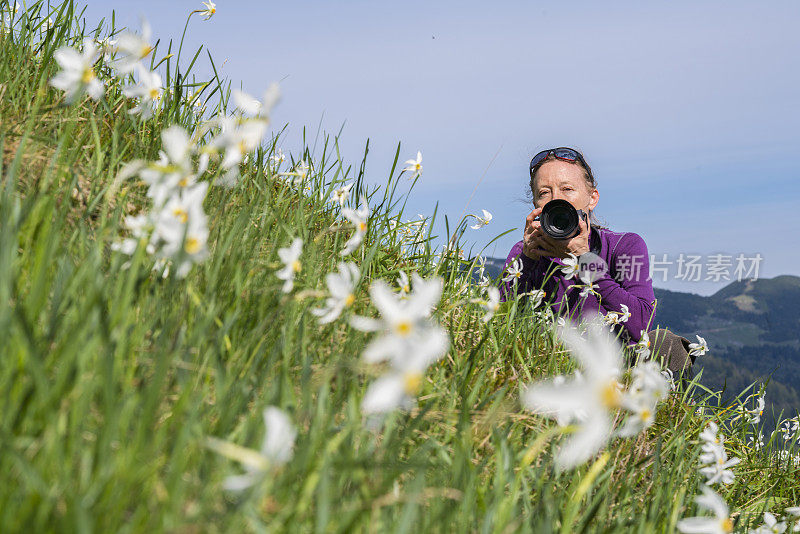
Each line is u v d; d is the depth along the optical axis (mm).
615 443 2107
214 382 1294
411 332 931
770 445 3014
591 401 959
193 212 1136
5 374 965
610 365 978
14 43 2445
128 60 1584
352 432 1203
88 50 1501
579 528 1461
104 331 947
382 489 1079
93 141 2043
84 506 803
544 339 2725
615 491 1831
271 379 1399
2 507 796
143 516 881
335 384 1534
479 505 1297
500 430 1678
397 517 1149
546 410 1979
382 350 867
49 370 1005
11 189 1325
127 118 2271
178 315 1287
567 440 1749
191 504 898
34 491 829
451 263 2795
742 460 2859
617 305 3096
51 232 1302
